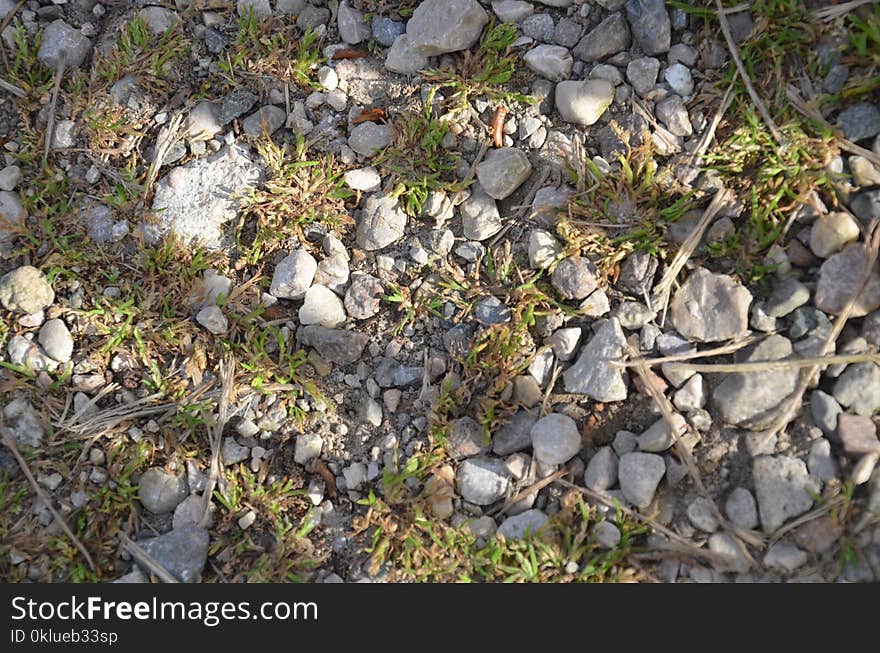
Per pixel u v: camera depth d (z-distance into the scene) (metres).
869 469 2.01
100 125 2.46
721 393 2.12
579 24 2.40
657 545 2.09
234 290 2.36
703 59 2.32
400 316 2.33
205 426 2.29
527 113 2.39
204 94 2.50
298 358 2.32
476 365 2.24
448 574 2.14
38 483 2.23
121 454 2.26
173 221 2.41
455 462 2.22
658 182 2.26
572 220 2.28
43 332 2.32
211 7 2.56
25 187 2.46
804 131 2.19
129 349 2.35
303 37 2.53
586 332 2.25
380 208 2.37
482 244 2.35
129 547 2.18
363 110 2.46
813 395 2.08
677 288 2.21
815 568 1.99
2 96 2.53
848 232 2.09
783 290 2.12
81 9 2.58
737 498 2.05
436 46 2.41
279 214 2.39
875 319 2.07
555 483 2.18
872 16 2.15
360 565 2.16
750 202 2.20
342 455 2.26
